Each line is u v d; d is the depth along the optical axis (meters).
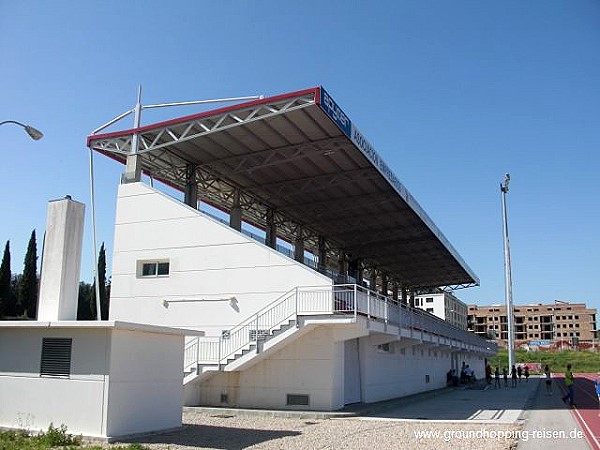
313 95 23.19
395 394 33.22
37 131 18.19
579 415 24.59
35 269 62.25
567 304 162.50
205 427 18.36
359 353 28.31
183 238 27.27
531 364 100.12
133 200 28.52
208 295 26.17
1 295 59.34
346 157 29.44
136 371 16.22
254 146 28.20
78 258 19.16
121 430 15.48
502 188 55.03
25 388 16.42
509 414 24.47
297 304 23.39
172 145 28.22
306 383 23.69
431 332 37.75
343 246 48.81
